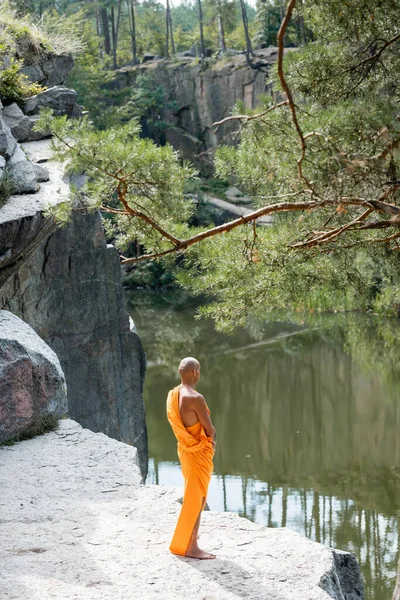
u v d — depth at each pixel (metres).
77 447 9.34
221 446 19.38
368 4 8.05
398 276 11.27
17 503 7.73
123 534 7.06
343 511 15.06
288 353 28.83
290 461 17.98
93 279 15.18
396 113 7.47
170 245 9.11
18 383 9.55
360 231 9.96
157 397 24.03
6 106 15.71
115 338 15.72
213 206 48.09
